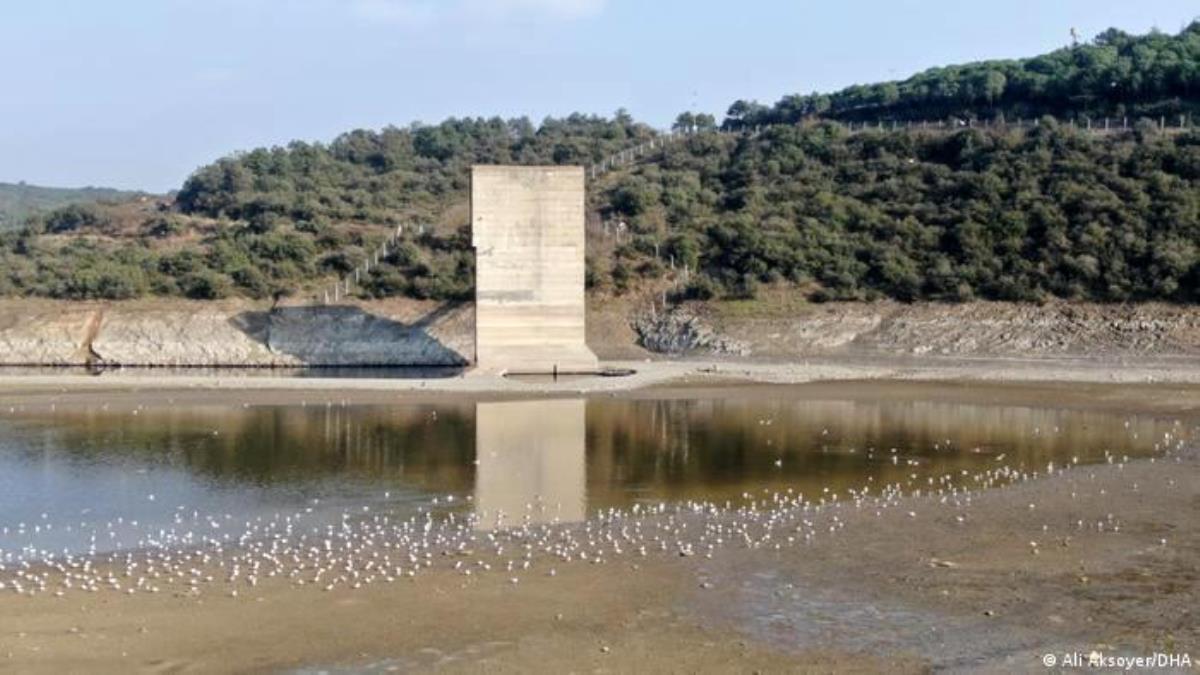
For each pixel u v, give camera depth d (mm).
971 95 136750
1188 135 105562
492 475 39438
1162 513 32562
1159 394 61781
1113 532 30328
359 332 90250
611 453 43969
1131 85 126688
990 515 32531
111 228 130250
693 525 31531
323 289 97625
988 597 24625
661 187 118062
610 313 93688
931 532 30531
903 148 117562
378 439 47562
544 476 39250
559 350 74000
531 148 153125
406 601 24484
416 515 33125
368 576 26359
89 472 39938
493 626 22938
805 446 45375
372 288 96750
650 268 98938
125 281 96125
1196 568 26766
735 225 102750
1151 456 42406
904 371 72312
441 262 100500
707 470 40219
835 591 25156
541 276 73812
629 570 26875
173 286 97625
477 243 73438
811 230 101125
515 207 73625
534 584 25734
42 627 22703
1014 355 81312
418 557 28078
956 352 83125
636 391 64250
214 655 21297
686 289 95188
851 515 32656
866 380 68938
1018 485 37031
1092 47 139875
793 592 25094
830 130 127125
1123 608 23797
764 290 94250
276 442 46750
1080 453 43312
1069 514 32562
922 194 106250
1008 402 59219
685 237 101688
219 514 33250
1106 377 68875
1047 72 137500
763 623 23062
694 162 128500
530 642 22031
